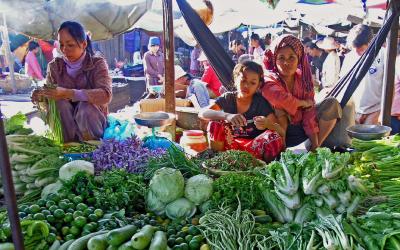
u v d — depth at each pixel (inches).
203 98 229.0
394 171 111.7
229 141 135.8
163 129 172.4
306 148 164.4
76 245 73.7
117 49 600.4
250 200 91.3
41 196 105.3
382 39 158.7
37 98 134.3
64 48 137.9
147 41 605.6
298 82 146.9
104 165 114.9
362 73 163.0
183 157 109.0
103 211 89.2
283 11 426.6
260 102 141.3
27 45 474.9
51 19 241.3
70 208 86.1
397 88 183.8
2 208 97.9
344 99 165.2
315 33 599.2
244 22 397.7
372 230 76.0
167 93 166.2
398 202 95.1
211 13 211.6
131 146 124.6
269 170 91.9
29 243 75.1
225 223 80.9
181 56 609.0
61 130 137.3
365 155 119.3
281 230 80.4
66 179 103.0
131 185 97.7
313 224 78.7
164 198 92.3
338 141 167.3
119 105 357.7
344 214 81.0
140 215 90.2
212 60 168.4
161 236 76.3
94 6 241.3
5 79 420.8
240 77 135.6
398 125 188.9
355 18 391.9
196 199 92.0
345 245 71.4
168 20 157.6
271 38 514.9
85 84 143.6
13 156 108.7
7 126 124.6
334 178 84.9
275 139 128.7
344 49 420.5
